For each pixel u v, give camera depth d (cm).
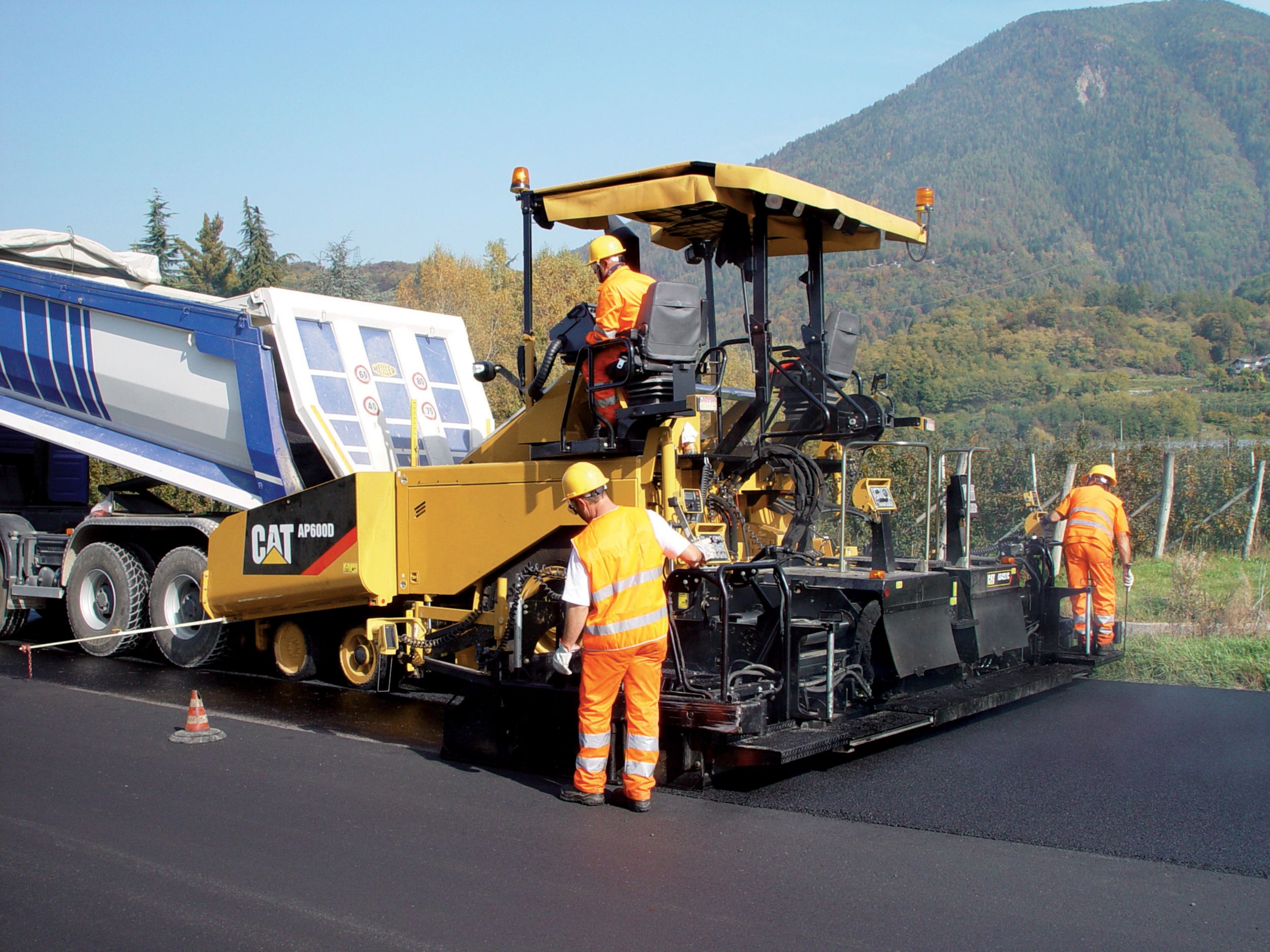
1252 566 1338
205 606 889
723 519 675
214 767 598
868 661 631
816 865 446
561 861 450
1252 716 733
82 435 1013
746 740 541
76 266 1073
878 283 11888
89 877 431
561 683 601
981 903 407
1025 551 846
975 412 5522
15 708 746
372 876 432
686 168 609
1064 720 723
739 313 801
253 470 883
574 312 663
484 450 724
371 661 823
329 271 3525
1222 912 402
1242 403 5366
